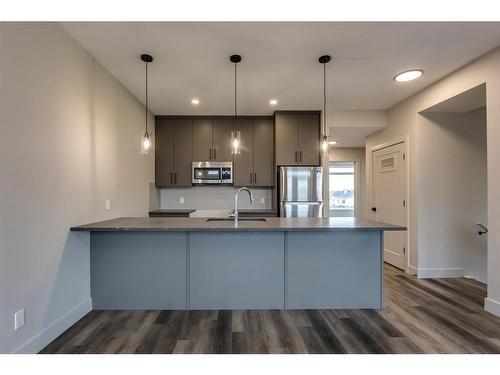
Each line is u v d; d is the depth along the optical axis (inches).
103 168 111.3
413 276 145.3
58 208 83.4
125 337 83.4
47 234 78.4
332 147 265.1
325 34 89.4
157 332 86.5
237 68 113.3
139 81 125.6
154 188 182.4
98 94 107.3
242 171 184.5
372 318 96.8
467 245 143.7
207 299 104.1
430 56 104.3
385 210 172.6
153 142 179.9
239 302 104.3
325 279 105.1
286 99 152.2
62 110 85.1
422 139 142.0
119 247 103.7
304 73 118.5
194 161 183.9
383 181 175.2
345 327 90.2
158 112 176.2
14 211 66.6
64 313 87.0
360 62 108.5
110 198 117.9
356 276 105.3
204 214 197.2
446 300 113.1
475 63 106.7
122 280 103.7
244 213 172.9
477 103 127.3
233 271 104.2
